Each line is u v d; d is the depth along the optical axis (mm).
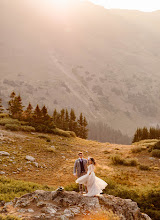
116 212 6723
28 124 37188
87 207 6586
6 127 31719
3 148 21500
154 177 18859
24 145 24625
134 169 21953
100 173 19141
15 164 17984
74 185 12172
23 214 5977
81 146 32875
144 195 11414
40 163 19844
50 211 6145
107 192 11516
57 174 17828
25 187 11516
